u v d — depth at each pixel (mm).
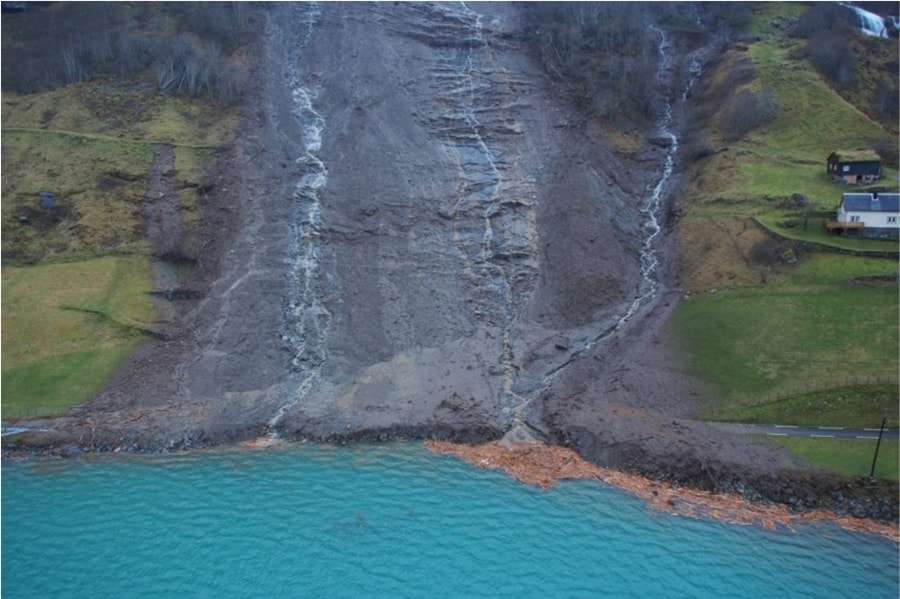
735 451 62250
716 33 125312
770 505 58438
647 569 51469
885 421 62031
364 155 96750
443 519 56438
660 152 103375
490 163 98438
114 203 90125
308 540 53688
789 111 102938
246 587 49000
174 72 107125
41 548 52594
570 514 57312
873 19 122688
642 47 117938
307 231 88312
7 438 67000
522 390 72000
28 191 91062
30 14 116125
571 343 76938
